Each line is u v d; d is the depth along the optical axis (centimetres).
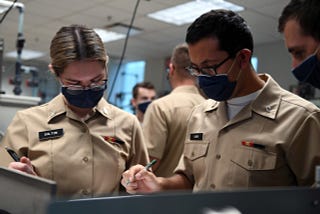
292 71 94
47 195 62
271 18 479
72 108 119
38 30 623
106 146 117
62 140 114
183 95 195
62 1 473
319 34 82
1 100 199
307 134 101
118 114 127
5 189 75
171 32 598
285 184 104
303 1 84
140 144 129
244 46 106
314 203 61
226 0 431
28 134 114
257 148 105
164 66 805
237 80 109
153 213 50
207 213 51
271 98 112
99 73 110
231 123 113
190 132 127
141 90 367
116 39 667
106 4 476
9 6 226
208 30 103
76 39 108
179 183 120
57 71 112
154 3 461
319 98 296
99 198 52
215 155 114
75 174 111
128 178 109
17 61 266
